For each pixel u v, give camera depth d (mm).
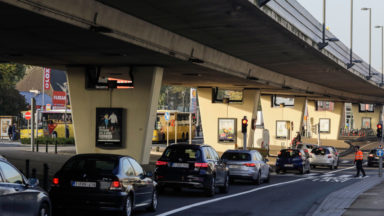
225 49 31922
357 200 18406
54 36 21953
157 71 32156
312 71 44969
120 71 34500
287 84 51000
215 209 15648
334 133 93188
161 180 18625
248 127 52719
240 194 20953
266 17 21844
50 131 37719
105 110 32406
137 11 21125
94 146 32812
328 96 73250
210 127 53938
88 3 19078
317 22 31531
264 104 71000
